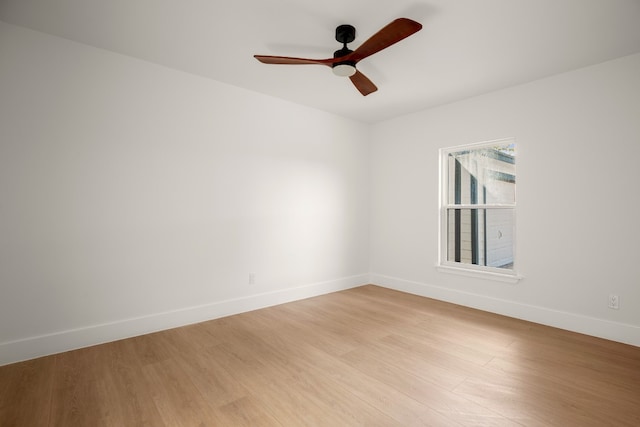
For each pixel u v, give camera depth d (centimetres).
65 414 168
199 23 218
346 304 365
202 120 307
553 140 297
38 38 230
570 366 221
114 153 261
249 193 341
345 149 434
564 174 290
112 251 261
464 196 376
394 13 203
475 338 269
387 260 445
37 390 189
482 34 227
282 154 368
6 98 219
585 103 279
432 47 245
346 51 225
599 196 272
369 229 466
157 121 282
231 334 276
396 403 179
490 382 201
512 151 336
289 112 373
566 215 289
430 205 396
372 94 347
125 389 191
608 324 266
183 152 296
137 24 220
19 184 224
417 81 311
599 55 258
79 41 244
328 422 163
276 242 363
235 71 296
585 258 279
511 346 253
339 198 428
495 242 347
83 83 247
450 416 168
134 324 270
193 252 303
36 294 230
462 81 311
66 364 220
